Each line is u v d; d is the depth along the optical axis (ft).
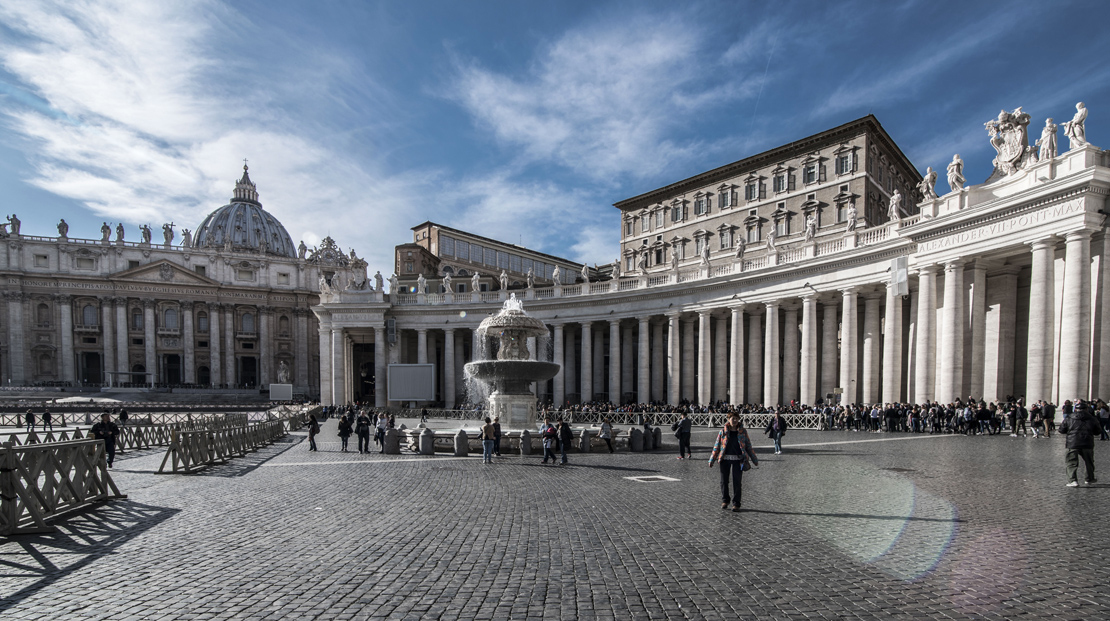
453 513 36.06
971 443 69.31
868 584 22.43
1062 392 80.07
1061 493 38.22
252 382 334.44
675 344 149.48
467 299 184.65
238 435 71.20
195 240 450.30
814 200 174.19
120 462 64.44
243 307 330.13
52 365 298.56
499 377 81.76
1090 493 38.19
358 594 21.94
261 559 26.53
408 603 21.01
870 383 117.80
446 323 183.62
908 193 202.69
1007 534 28.76
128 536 30.81
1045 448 62.54
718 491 42.34
